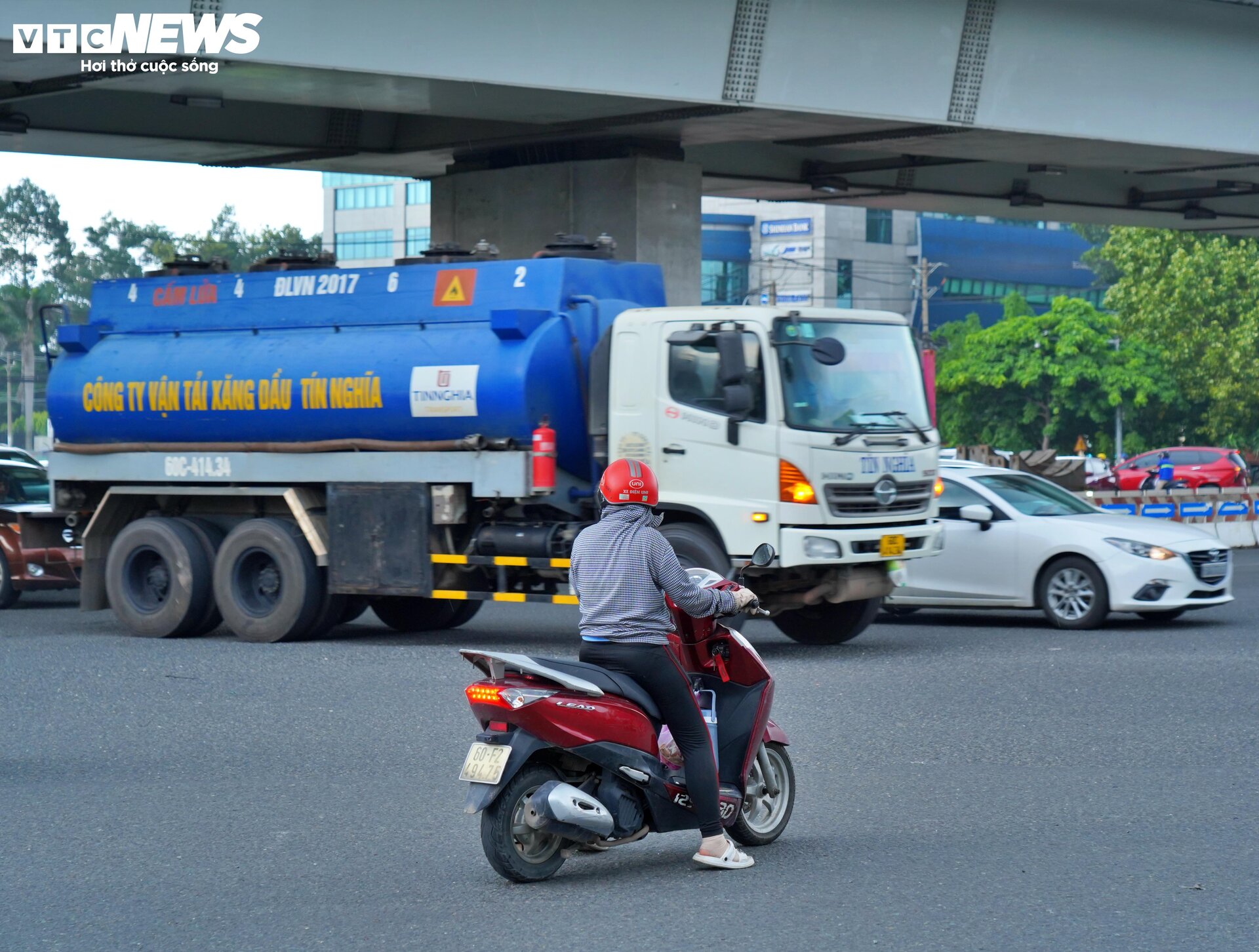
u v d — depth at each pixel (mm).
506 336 13289
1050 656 12586
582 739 5910
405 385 13672
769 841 6664
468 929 5434
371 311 14375
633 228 23266
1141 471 47094
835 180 28781
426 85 19125
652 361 12852
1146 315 57156
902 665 12195
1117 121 21938
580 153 23812
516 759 5840
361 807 7461
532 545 13281
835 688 10977
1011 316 76875
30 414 83875
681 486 12703
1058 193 31516
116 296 16172
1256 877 5980
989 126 21172
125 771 8391
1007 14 20453
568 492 13461
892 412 12984
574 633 15203
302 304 14836
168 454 15367
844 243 94875
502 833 5906
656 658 6047
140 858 6551
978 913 5512
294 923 5539
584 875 6199
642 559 6062
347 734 9406
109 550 15898
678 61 18953
